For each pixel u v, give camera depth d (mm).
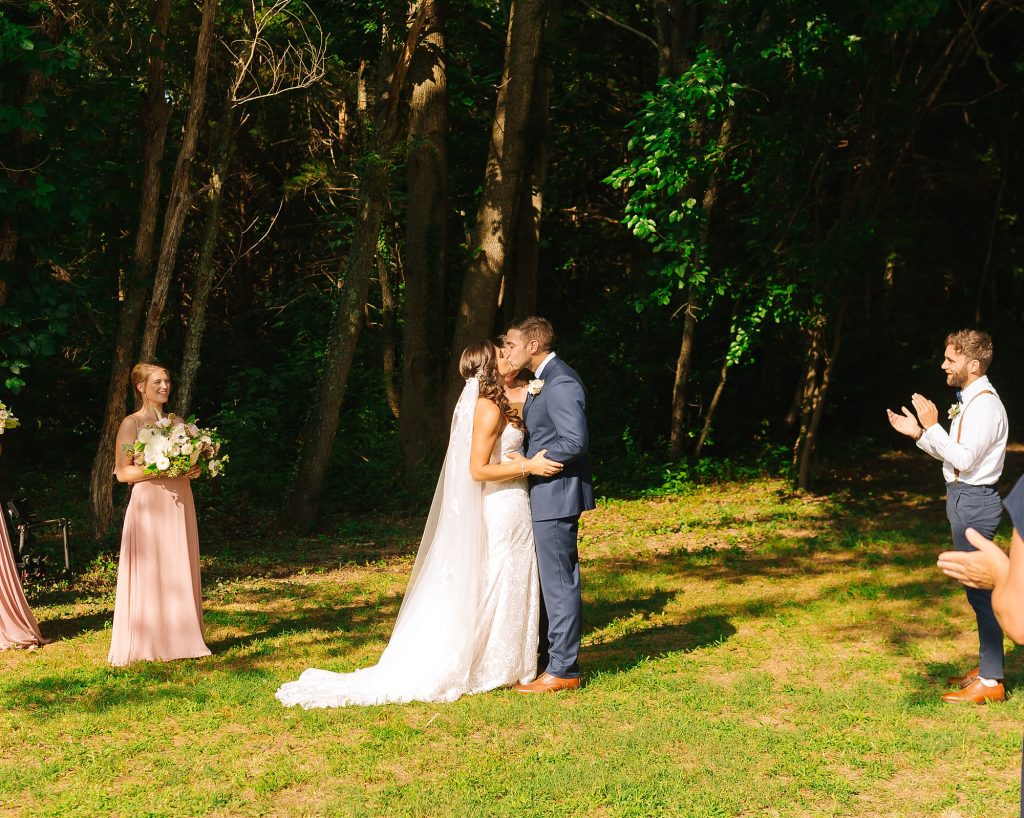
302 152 21422
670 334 17578
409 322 14805
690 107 12016
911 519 12312
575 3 19406
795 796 4195
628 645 6805
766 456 17500
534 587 5891
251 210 21922
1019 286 19297
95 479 10812
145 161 11008
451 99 17297
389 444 15250
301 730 5043
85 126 9906
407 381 14844
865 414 19250
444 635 5695
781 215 13633
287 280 22328
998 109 16438
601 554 10602
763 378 19031
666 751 4719
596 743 4789
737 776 4363
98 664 6344
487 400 5715
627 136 20125
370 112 18141
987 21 15742
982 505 5402
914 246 14859
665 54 16141
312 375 17375
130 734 5035
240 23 15562
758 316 13875
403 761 4594
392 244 18469
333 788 4305
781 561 9906
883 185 15008
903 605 7871
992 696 5438
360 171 12742
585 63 18438
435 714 5262
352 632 7180
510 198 14500
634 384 17891
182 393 11805
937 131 17422
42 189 9086
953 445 5328
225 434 15883
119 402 10883
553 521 5699
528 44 14117
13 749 4820
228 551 11188
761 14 12930
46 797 4219
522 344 5723
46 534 11891
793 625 7293
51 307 10047
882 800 4184
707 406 18547
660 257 17094
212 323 21531
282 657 6484
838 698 5488
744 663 6309
